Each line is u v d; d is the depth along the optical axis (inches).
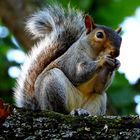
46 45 459.5
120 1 661.9
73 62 438.3
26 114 322.3
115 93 569.9
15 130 314.5
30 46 589.3
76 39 467.5
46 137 311.6
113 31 441.7
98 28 442.3
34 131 314.5
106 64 420.8
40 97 418.3
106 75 429.4
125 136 307.4
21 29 592.7
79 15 486.6
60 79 416.8
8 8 601.0
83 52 438.6
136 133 307.9
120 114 561.9
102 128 312.7
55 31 467.8
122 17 666.2
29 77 435.8
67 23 475.5
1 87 593.3
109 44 430.0
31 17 499.8
